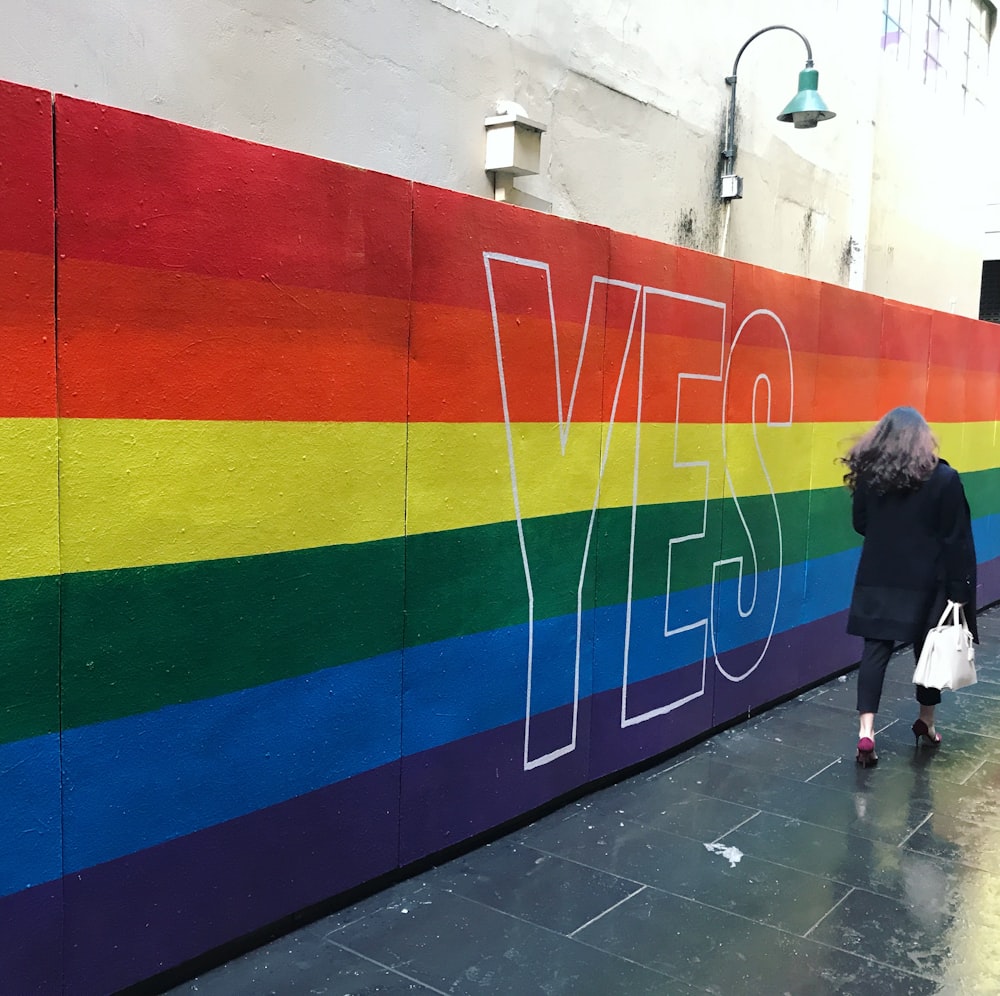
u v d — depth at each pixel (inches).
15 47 105.4
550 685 152.5
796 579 221.6
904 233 344.2
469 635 136.7
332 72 140.5
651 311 166.4
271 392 107.3
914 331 259.8
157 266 95.6
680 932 120.3
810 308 214.4
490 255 133.0
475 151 166.1
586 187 193.0
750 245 250.8
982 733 203.3
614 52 196.2
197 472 101.2
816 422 221.6
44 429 88.5
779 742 194.7
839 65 282.7
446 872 134.6
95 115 89.5
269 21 131.2
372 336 117.8
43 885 92.3
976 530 315.3
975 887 134.3
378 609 122.9
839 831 151.9
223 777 107.1
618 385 160.2
